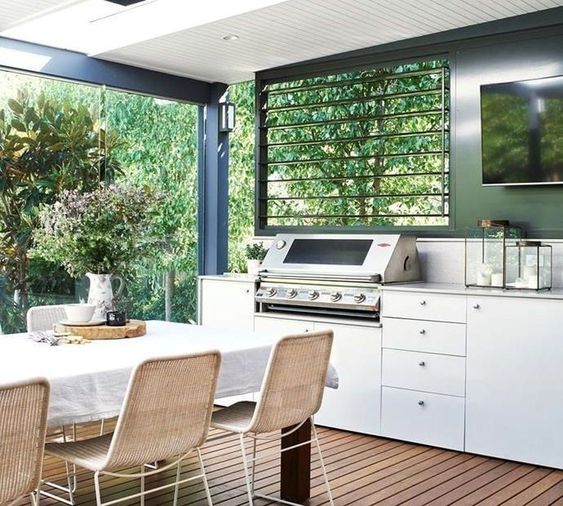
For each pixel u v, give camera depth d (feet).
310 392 11.50
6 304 17.97
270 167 21.22
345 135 19.85
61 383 9.52
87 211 12.97
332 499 12.52
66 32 18.51
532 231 16.51
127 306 20.44
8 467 8.09
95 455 9.85
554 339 14.29
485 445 15.15
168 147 21.54
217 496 12.82
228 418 11.72
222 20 16.56
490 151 16.56
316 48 18.90
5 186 17.94
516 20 16.58
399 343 16.22
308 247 18.48
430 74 18.03
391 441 16.37
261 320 18.60
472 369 15.25
